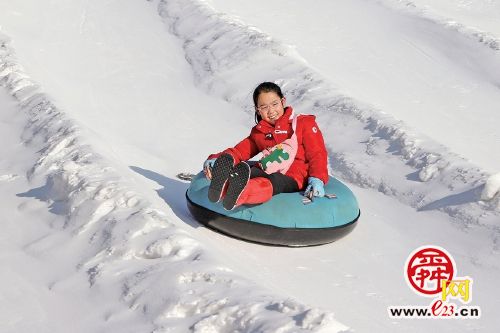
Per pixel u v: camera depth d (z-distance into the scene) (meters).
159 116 9.88
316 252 5.58
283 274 5.09
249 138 5.91
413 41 14.59
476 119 10.88
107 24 14.39
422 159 7.43
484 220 6.11
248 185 5.28
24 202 5.98
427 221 6.45
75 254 4.90
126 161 7.48
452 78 12.73
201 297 4.02
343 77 12.01
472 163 7.09
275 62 11.31
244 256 5.30
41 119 8.10
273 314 3.72
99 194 5.41
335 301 4.76
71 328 4.08
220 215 5.47
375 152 8.00
